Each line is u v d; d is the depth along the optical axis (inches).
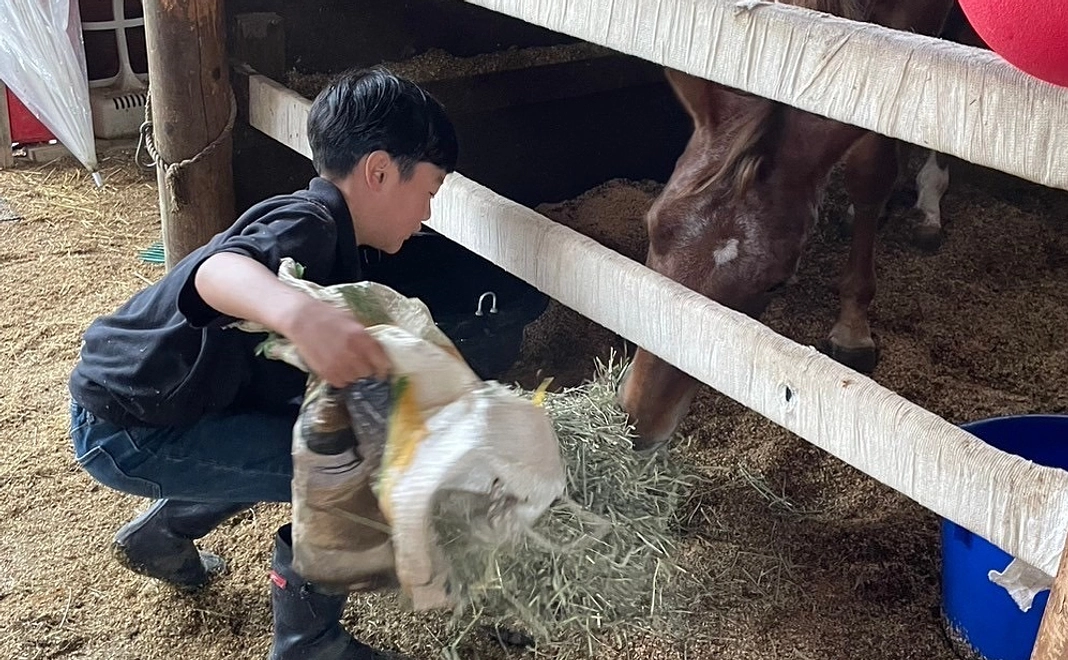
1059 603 39.7
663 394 69.2
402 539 44.3
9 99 142.4
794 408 53.2
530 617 63.8
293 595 56.8
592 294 64.7
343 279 55.8
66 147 143.3
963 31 124.8
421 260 101.1
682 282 65.2
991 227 126.8
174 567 66.0
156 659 63.2
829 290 112.8
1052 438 69.7
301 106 89.4
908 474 48.0
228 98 93.6
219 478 57.1
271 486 57.3
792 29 50.1
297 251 51.4
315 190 55.0
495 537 47.9
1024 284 114.2
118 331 54.8
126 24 147.4
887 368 97.7
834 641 64.7
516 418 47.3
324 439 46.8
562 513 67.4
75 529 74.3
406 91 55.8
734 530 74.1
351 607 66.2
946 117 43.9
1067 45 33.2
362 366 44.4
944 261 119.0
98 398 54.9
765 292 67.2
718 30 54.1
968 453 45.0
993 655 61.9
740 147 64.7
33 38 127.9
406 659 62.2
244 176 102.3
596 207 131.3
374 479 45.8
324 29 107.3
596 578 66.4
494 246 72.3
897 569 71.3
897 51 45.4
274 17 99.7
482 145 125.6
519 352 96.6
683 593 67.9
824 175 69.0
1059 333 104.5
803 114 64.6
